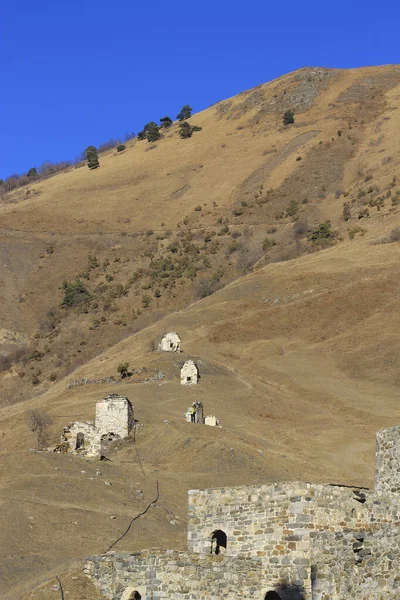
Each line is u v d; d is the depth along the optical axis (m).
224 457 84.12
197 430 94.19
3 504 53.72
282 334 177.75
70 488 60.31
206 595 36.50
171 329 180.62
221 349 170.38
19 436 102.25
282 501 36.34
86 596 38.97
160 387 134.25
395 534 36.09
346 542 35.22
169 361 146.88
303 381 150.62
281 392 143.62
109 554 41.56
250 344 173.38
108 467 70.44
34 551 46.72
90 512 55.25
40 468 64.69
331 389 146.88
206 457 83.44
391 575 35.56
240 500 37.56
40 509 53.75
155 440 89.31
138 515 57.00
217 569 36.50
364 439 116.44
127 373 144.12
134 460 84.19
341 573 34.81
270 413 129.25
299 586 35.00
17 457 65.94
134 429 91.44
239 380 145.38
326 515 36.06
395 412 133.88
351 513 36.56
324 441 114.81
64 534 50.16
